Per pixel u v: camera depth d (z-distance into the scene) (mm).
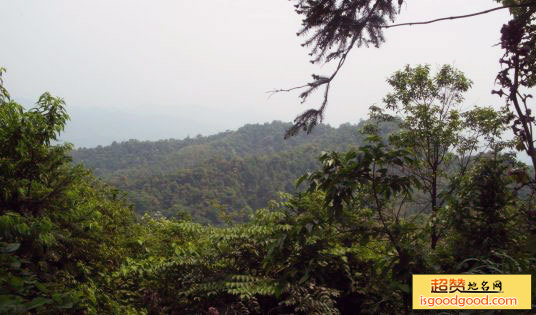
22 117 3203
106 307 2873
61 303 2025
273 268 3896
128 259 3627
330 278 3793
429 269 2768
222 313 3426
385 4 2074
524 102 2176
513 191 3062
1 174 2967
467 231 3045
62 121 3545
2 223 2416
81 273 3244
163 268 3605
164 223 5152
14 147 3129
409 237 3148
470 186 3180
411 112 6414
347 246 4023
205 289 3449
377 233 3148
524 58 2135
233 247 4027
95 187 4973
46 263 2846
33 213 3057
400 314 3420
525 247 2430
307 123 2303
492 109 5621
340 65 2252
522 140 2238
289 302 3320
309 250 3660
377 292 3461
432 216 3371
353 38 2189
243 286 3404
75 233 3293
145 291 3471
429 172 5918
